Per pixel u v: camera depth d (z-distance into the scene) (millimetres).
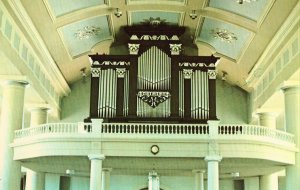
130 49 30188
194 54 33500
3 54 22672
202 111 29172
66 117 35781
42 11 25625
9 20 23078
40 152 24141
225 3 27344
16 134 25656
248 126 24562
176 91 29516
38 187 30656
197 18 30016
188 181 34375
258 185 33250
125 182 34312
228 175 30312
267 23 26234
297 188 25188
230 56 32781
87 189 34750
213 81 29859
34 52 27703
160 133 24094
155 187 28547
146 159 24547
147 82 29625
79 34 30688
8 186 25062
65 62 32875
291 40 24891
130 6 29047
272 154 24547
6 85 26312
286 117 26438
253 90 34031
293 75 25172
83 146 23719
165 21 31000
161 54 30156
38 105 31625
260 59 29891
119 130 24531
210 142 23734
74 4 27375
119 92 29469
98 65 29859
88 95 36156
